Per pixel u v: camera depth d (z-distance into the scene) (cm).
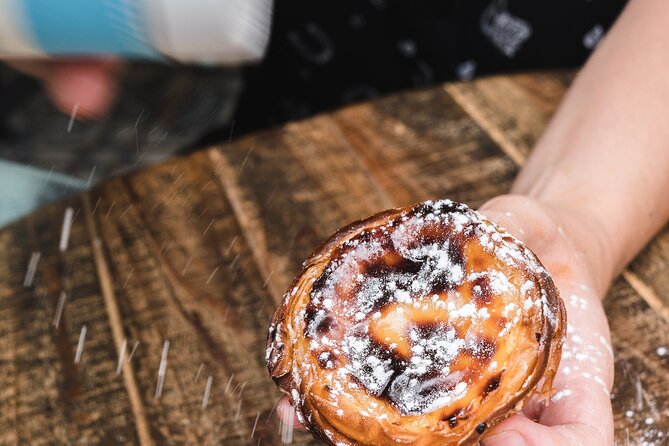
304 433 39
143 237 46
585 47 55
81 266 46
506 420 33
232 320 43
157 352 42
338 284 33
